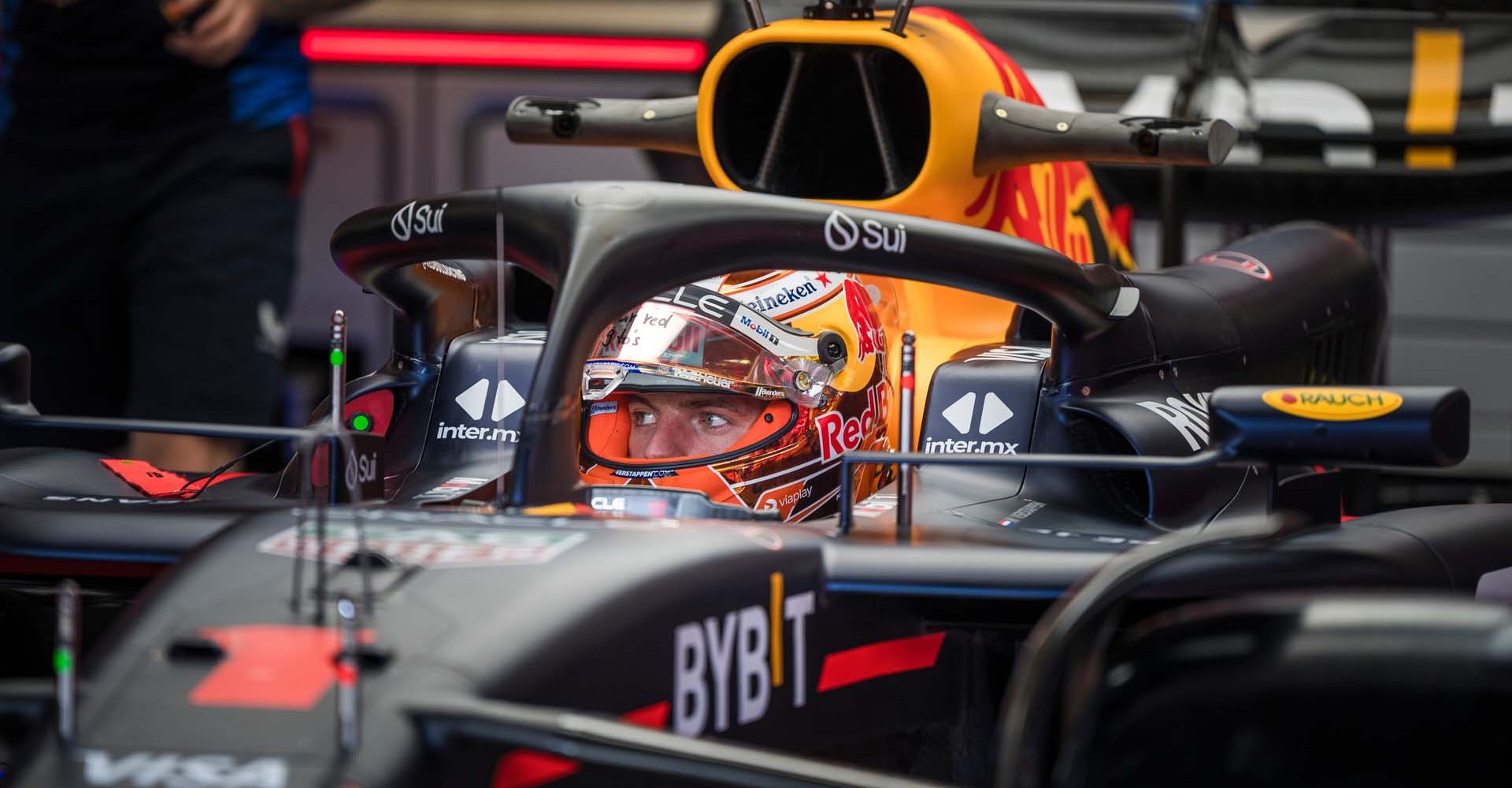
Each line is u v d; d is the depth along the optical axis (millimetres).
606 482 9688
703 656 6527
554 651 5887
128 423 7609
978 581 7184
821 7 11750
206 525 7703
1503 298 30844
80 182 16031
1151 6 24438
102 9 15578
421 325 10219
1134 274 10547
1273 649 5637
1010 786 5602
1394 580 8109
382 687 5535
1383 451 7184
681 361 9516
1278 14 22484
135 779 5199
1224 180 18406
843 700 7418
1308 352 12000
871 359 10219
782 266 8250
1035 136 11328
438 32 26875
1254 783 5531
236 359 16031
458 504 8789
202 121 16094
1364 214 18547
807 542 7316
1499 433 30859
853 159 11680
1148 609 8047
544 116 12664
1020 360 9938
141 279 16109
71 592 5426
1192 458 7336
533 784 5848
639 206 8000
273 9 16047
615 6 26781
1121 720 5730
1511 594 8773
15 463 9328
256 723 5398
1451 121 18000
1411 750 5445
